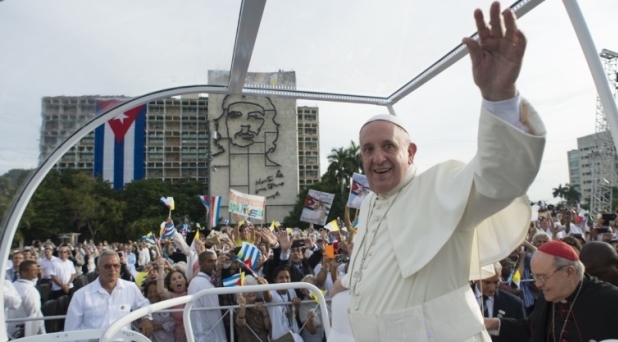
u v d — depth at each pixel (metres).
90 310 4.25
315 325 5.38
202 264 5.54
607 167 36.44
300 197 64.19
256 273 6.68
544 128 1.35
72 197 57.25
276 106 65.38
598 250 3.12
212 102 64.19
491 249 1.94
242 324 5.08
